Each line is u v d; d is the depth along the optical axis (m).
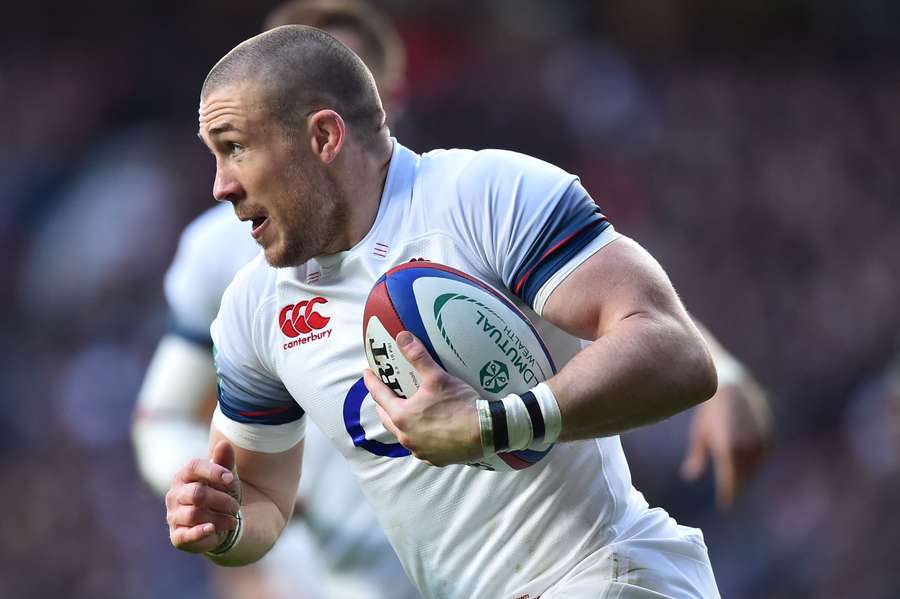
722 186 58.56
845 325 52.00
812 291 53.47
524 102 61.25
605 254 9.48
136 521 40.84
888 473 41.16
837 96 63.44
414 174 10.25
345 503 16.53
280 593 18.55
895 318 52.06
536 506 10.33
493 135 60.25
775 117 62.09
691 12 70.75
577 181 9.81
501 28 67.12
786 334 51.94
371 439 10.44
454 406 9.13
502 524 10.41
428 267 9.62
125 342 47.75
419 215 10.02
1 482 42.41
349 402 10.34
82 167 55.75
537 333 9.82
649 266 9.51
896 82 65.44
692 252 55.66
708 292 53.75
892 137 61.78
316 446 16.50
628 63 64.50
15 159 55.91
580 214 9.62
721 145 60.25
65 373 46.09
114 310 49.38
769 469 43.31
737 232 56.66
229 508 10.07
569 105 61.22
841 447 45.59
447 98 61.38
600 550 10.34
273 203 9.73
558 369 10.33
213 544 10.17
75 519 41.38
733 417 14.00
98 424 44.75
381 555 16.56
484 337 9.45
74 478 42.75
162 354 16.58
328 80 9.75
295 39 9.75
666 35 70.38
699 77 64.06
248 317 10.71
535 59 63.28
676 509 39.19
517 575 10.43
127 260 50.44
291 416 11.23
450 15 65.88
